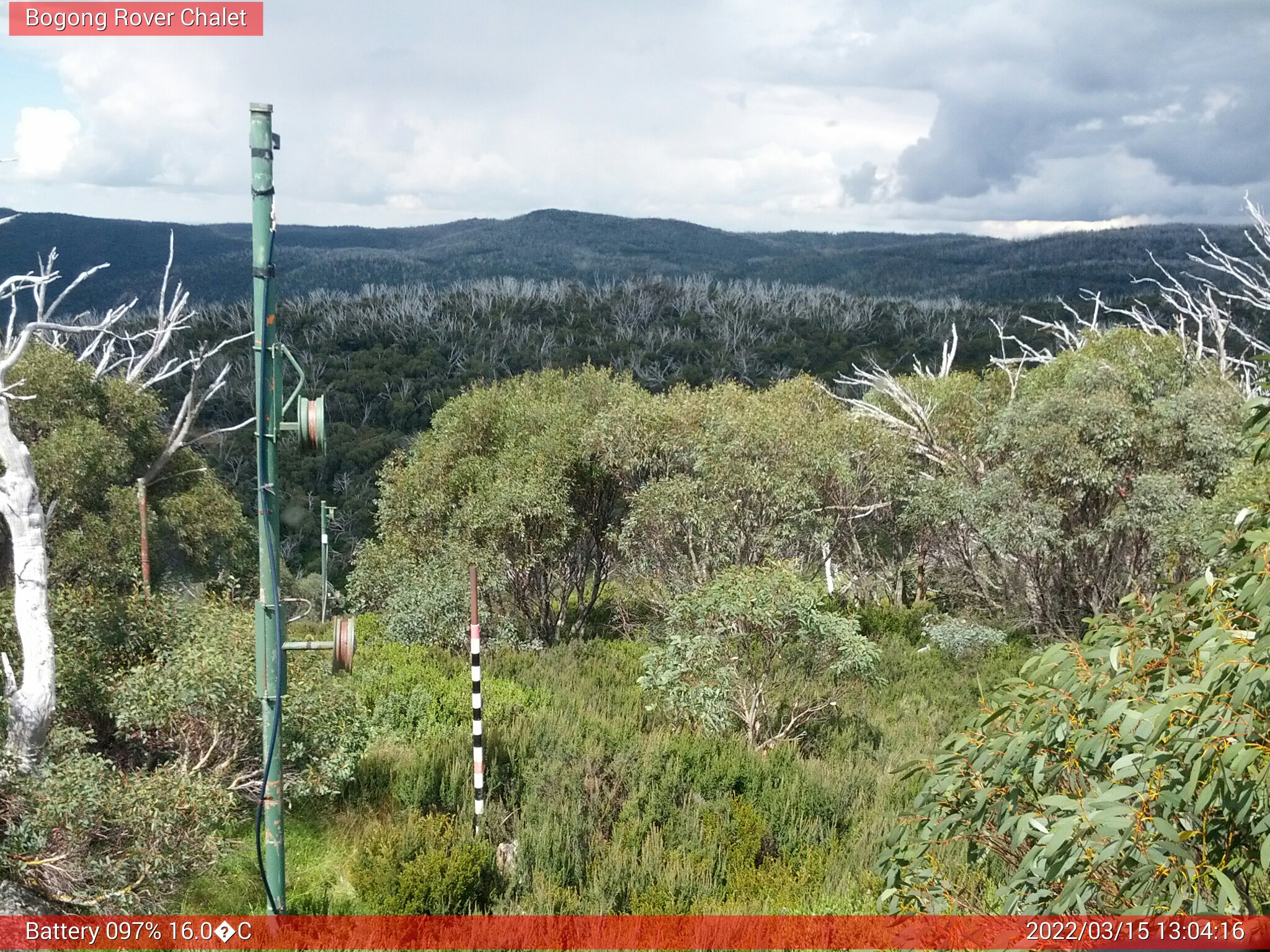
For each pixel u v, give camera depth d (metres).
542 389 18.20
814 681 10.98
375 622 16.48
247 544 19.05
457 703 10.23
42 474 15.20
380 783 7.97
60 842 5.93
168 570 17.11
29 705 6.29
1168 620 4.04
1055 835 3.13
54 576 14.80
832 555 19.73
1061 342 22.58
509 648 14.37
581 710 10.53
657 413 16.33
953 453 19.58
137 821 5.86
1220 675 3.12
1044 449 14.98
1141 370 15.64
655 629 15.98
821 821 7.84
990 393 20.97
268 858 5.56
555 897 6.41
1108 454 14.67
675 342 110.62
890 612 18.36
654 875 6.75
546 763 8.38
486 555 14.64
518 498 15.09
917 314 119.75
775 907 6.38
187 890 6.38
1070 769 3.78
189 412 18.58
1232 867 3.21
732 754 8.72
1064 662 3.93
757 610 10.08
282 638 5.52
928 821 4.35
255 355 5.30
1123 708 3.35
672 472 16.38
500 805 7.78
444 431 17.22
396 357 96.00
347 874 6.81
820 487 17.27
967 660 15.34
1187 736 3.10
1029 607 17.45
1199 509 12.95
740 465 15.30
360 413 82.06
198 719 7.06
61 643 7.51
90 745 7.48
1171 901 3.04
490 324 117.38
